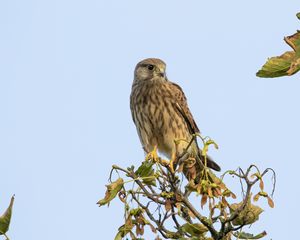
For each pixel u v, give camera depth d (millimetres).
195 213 8617
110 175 8422
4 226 7512
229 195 8172
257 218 8406
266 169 8102
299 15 6816
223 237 8430
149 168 8414
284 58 6688
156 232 7973
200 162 8781
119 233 7949
